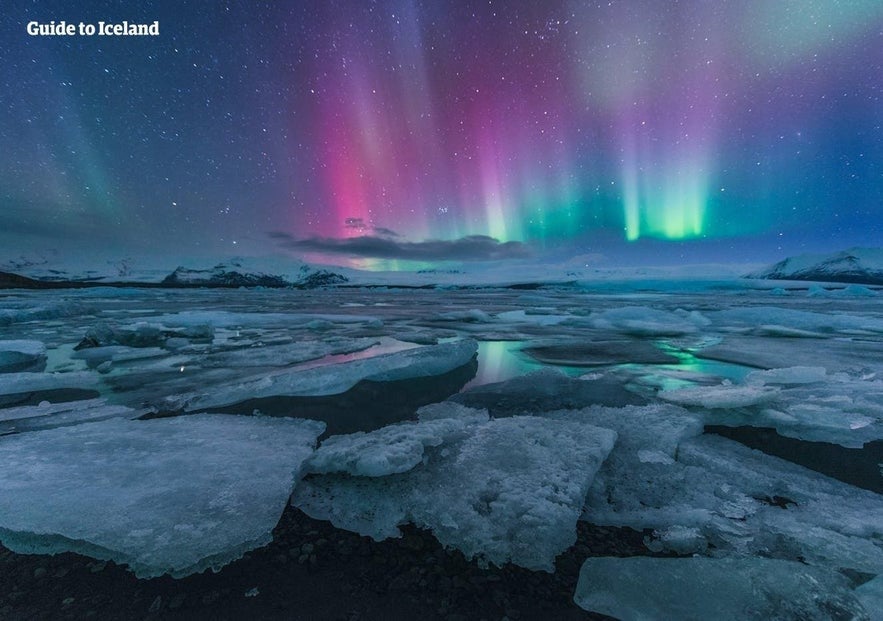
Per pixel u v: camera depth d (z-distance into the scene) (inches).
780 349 296.7
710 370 224.2
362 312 709.3
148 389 177.3
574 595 59.4
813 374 189.2
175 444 110.7
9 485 86.4
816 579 61.0
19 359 235.1
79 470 94.0
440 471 93.7
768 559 65.8
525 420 125.3
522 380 193.0
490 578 62.9
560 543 70.7
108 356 258.1
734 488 92.1
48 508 77.5
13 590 59.6
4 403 157.6
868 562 66.5
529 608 57.1
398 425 125.0
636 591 59.1
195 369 219.9
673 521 78.8
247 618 54.8
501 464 96.4
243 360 242.2
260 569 64.5
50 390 175.6
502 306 908.6
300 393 170.9
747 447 115.0
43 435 116.6
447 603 57.8
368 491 86.8
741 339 355.9
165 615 55.1
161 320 488.4
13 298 1104.8
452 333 397.1
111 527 72.1
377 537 72.8
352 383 185.5
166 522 74.0
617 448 111.6
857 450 111.8
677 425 127.2
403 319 554.9
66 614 55.2
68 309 568.4
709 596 58.0
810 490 91.0
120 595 58.7
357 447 99.5
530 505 79.6
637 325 431.8
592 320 488.7
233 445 110.8
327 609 56.5
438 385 189.0
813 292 1568.7
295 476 92.7
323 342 310.3
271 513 77.8
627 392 173.2
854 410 141.5
